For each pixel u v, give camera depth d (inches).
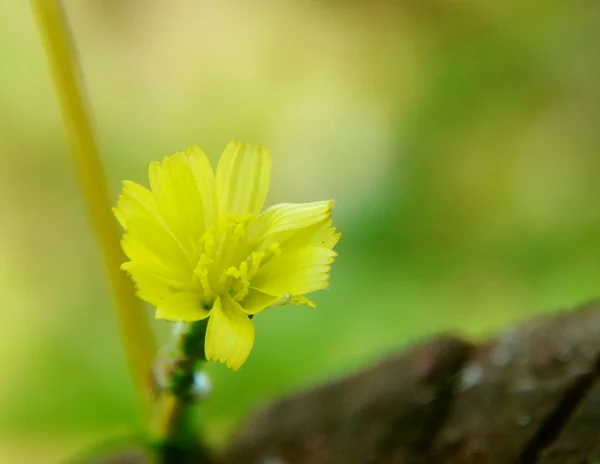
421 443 5.7
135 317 5.6
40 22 5.5
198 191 4.9
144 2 11.6
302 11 11.4
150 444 5.4
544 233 8.7
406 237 8.8
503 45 9.7
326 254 4.9
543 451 5.3
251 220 4.9
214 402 7.4
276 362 7.6
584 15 9.5
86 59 11.1
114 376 8.0
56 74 5.5
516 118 9.5
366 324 7.9
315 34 11.2
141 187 4.9
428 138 9.6
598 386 5.4
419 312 8.1
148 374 5.5
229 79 11.1
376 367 5.9
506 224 8.9
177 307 4.8
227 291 4.9
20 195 10.2
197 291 4.9
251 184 5.0
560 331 5.6
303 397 6.0
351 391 5.9
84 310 9.0
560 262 8.4
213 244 4.9
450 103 9.7
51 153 10.3
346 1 11.0
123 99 10.9
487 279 8.4
